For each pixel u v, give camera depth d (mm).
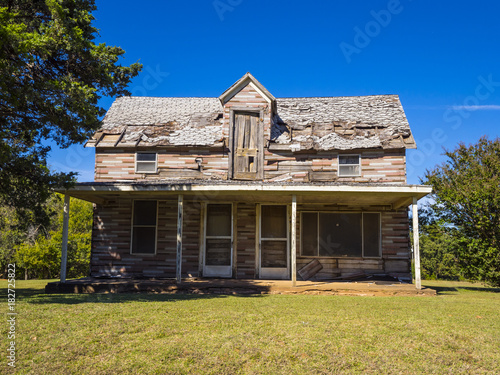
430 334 6953
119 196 14836
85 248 34281
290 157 15836
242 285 12547
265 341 6430
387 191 12125
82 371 5285
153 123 17234
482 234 15453
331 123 16844
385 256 15086
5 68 9680
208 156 15992
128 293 12508
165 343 6293
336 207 15430
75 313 8117
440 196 16250
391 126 16344
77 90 10570
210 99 19625
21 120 11742
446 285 18422
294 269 12617
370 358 5816
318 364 5590
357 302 10305
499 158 16047
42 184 11750
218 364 5566
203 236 15453
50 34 10461
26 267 30391
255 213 15469
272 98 15992
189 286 12594
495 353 6090
